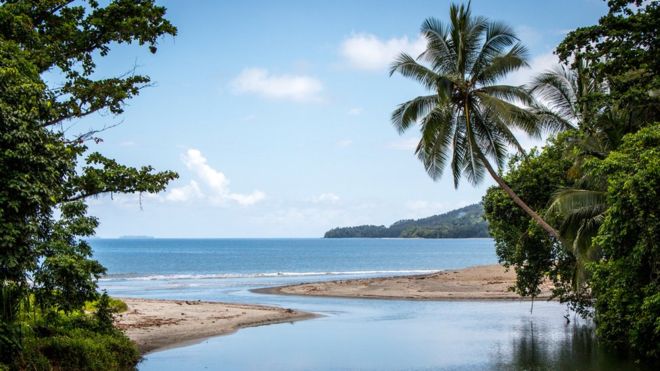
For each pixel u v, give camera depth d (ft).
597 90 72.84
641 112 65.00
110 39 64.34
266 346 69.62
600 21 59.67
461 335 78.59
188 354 64.23
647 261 51.62
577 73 77.30
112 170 59.67
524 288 87.76
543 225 72.13
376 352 65.92
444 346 69.77
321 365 58.95
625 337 60.64
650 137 49.70
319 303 122.52
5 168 40.29
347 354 64.90
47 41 60.13
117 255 471.21
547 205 74.33
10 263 40.34
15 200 40.50
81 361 49.39
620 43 58.39
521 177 80.38
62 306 49.83
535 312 104.06
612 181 49.55
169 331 77.97
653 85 57.98
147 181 61.77
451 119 78.95
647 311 50.01
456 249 614.34
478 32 76.79
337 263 348.38
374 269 287.48
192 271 272.92
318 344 71.31
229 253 522.47
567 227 69.00
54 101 58.54
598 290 61.57
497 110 73.41
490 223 88.02
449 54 77.25
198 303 111.75
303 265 325.62
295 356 63.46
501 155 79.51
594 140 68.49
